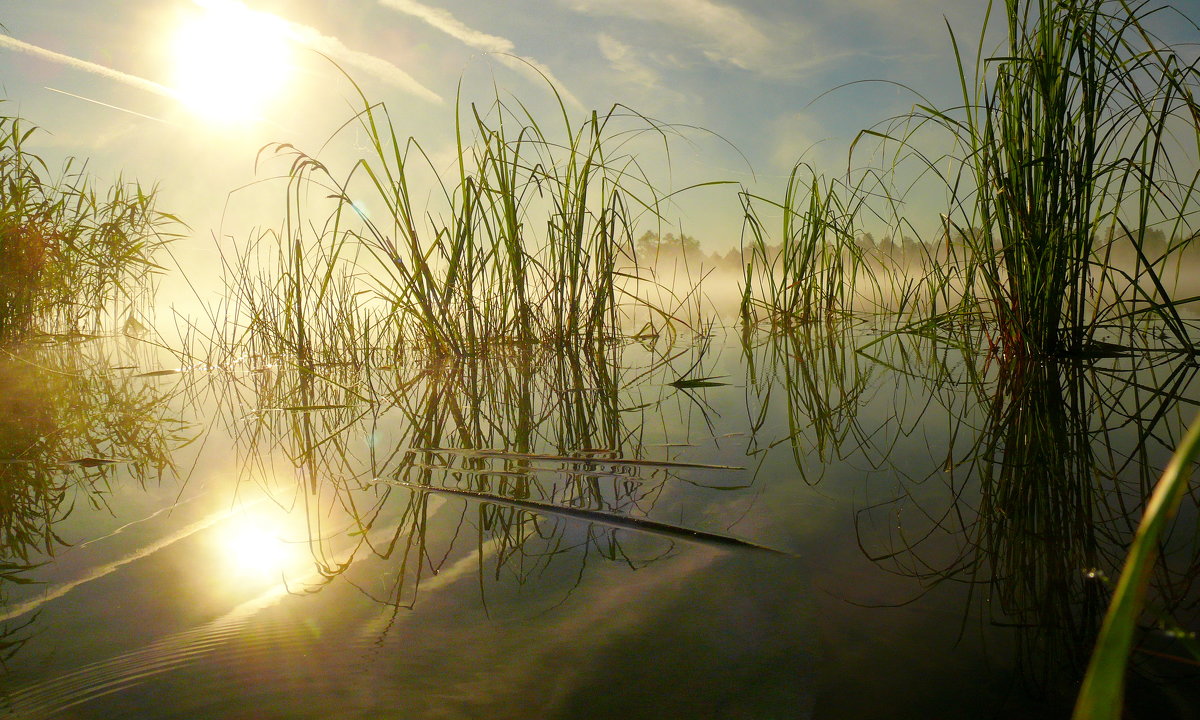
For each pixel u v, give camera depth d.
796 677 0.52
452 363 2.78
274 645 0.60
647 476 1.08
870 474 1.03
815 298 3.96
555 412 1.73
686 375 2.23
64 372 2.87
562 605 0.65
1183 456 0.23
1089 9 1.82
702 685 0.52
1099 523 0.80
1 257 3.31
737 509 0.89
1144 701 0.46
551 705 0.50
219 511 0.99
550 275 3.07
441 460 1.28
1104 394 1.52
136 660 0.59
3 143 3.20
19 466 1.33
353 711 0.51
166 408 2.05
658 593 0.66
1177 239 2.92
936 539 0.76
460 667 0.55
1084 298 2.00
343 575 0.75
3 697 0.55
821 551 0.74
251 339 3.38
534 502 0.97
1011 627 0.57
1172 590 0.61
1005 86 2.01
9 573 0.79
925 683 0.50
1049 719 0.45
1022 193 2.00
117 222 3.96
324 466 1.26
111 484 1.17
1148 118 1.82
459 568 0.75
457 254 2.82
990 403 1.52
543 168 3.00
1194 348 2.01
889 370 2.10
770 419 1.49
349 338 3.38
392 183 2.77
